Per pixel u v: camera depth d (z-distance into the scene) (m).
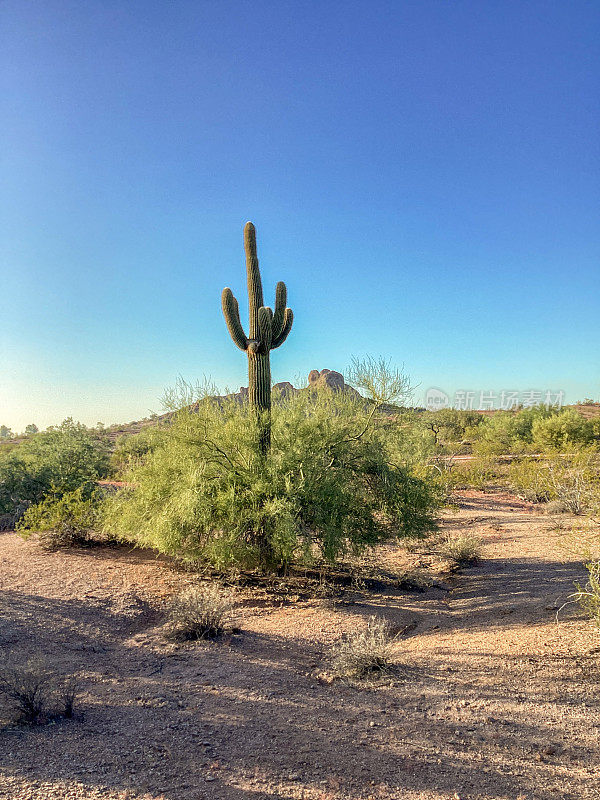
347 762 3.76
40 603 7.72
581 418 41.00
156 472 10.00
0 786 3.37
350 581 9.76
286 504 8.48
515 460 27.97
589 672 5.04
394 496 9.77
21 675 4.97
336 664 5.69
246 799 3.30
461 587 9.30
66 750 3.89
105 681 5.36
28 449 20.77
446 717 4.42
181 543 9.26
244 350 10.61
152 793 3.34
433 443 23.91
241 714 4.57
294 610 8.03
